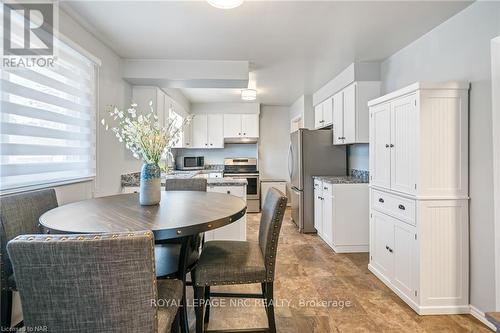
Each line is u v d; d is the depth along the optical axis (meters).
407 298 2.07
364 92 3.23
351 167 3.93
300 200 4.01
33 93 1.80
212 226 1.33
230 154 6.26
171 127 1.89
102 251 0.82
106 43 2.66
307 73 3.64
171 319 1.12
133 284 0.86
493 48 1.79
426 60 2.46
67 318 0.86
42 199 1.71
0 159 1.58
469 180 1.95
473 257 1.93
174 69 3.10
